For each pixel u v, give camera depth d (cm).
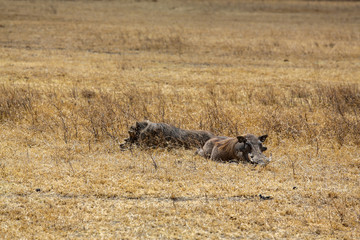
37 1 14238
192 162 3169
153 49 8769
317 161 3183
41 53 8006
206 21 12556
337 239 2077
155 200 2455
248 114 4294
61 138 3591
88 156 3203
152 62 7600
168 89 5681
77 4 14225
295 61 8012
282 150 3444
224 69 7162
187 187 2628
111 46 8881
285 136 3750
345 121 3925
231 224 2183
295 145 3566
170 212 2281
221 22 12488
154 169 2945
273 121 3931
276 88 5878
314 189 2648
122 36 9788
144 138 3500
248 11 14688
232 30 11075
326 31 11412
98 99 4819
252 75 6775
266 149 3216
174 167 3017
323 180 2819
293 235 2108
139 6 14438
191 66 7412
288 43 9506
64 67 6869
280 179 2814
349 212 2327
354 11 15550
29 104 4319
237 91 5638
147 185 2633
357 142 3609
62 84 5756
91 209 2297
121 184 2647
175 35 10019
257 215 2281
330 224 2197
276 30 11294
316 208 2381
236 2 16100
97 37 9569
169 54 8369
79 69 6775
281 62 7912
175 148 3506
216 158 3288
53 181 2656
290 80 6431
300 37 10369
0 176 2703
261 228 2161
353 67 7569
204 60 7900
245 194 2550
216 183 2720
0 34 9500
